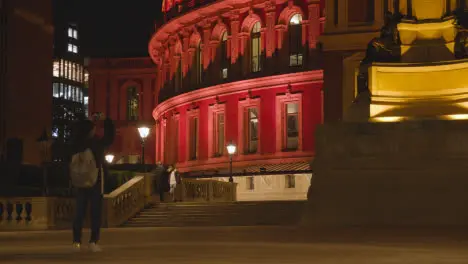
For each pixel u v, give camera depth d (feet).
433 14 79.36
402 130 69.15
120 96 324.19
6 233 79.15
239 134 218.38
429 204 66.69
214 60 230.68
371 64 76.23
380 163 69.00
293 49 209.97
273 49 212.64
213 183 153.17
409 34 78.43
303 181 186.80
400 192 67.72
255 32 220.84
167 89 264.72
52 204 94.38
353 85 134.31
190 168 236.02
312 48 204.64
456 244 47.16
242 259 36.68
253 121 217.77
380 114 74.90
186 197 140.26
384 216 67.46
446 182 66.95
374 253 40.32
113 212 102.42
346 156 70.23
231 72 223.30
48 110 180.65
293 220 99.71
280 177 190.80
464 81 73.97
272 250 42.88
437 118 72.95
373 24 132.46
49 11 182.09
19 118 169.68
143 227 100.22
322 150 71.26
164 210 112.16
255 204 107.55
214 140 228.43
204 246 47.47
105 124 46.78
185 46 245.45
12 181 142.92
